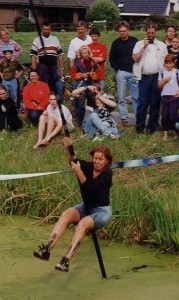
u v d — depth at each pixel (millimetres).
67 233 9094
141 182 9477
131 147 10953
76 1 46812
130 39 12000
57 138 11797
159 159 7820
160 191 8859
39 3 44469
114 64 12094
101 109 11555
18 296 7008
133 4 51281
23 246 8617
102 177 7047
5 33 13430
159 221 8352
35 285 7332
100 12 40844
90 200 7078
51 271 7762
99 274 7629
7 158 11023
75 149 11047
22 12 43469
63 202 9539
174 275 7516
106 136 11312
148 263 7953
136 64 11320
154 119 11453
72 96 12508
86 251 8430
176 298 6855
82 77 11977
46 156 10969
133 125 12383
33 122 12516
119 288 7176
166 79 11000
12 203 9945
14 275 7637
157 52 11266
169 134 11461
